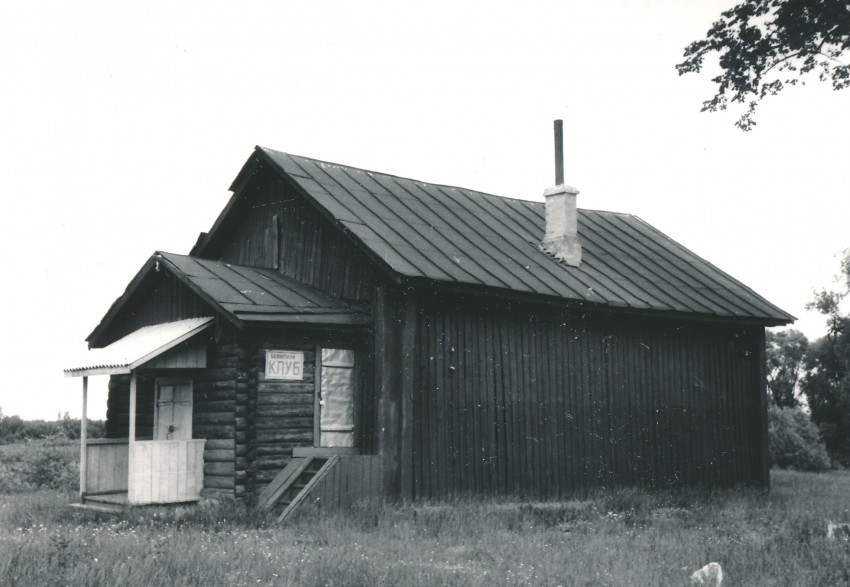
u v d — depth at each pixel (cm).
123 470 1969
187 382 1884
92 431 3962
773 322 2397
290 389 1766
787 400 5938
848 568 1201
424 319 1825
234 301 1744
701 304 2270
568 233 2202
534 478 1956
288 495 1688
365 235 1823
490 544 1377
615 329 2170
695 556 1284
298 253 2022
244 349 1742
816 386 5334
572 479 2025
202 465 1784
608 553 1287
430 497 1780
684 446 2269
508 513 1750
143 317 2095
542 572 1142
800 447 4019
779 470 3950
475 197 2386
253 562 1105
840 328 5162
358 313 1828
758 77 1672
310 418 1781
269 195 2125
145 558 1062
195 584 986
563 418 2031
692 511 1906
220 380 1786
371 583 1030
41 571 977
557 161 2252
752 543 1387
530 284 1942
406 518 1620
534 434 1973
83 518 1627
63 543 1077
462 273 1833
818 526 1533
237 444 1719
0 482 2430
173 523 1520
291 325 1736
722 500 2100
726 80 1688
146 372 1928
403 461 1747
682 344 2308
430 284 1767
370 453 1803
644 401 2200
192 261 1912
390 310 1792
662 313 2183
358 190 2075
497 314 1950
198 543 1217
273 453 1734
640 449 2172
